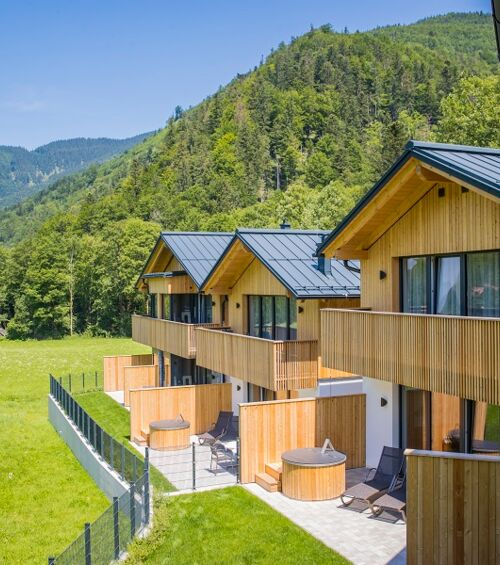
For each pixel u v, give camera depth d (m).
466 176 11.94
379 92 151.12
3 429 26.78
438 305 14.74
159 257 31.27
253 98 155.75
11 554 14.30
